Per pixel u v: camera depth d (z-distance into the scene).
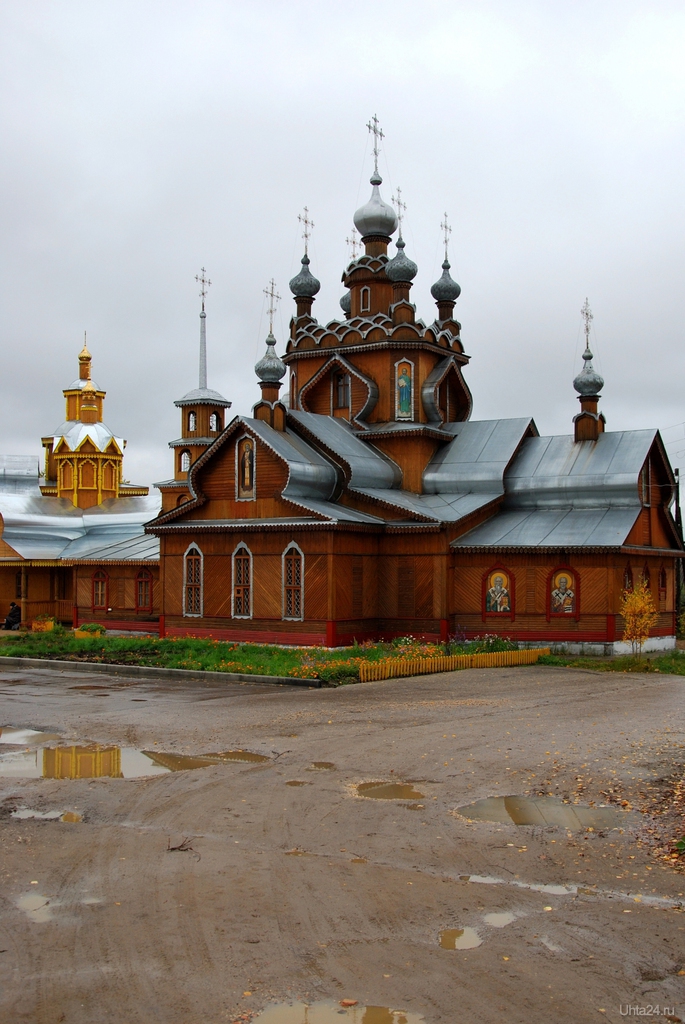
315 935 10.05
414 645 36.91
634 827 13.84
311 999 8.73
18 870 12.02
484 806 15.01
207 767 17.73
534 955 9.62
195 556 42.03
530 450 44.34
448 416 48.06
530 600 38.78
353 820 14.21
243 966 9.35
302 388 48.00
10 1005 8.60
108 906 10.83
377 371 46.41
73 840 13.26
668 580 44.56
